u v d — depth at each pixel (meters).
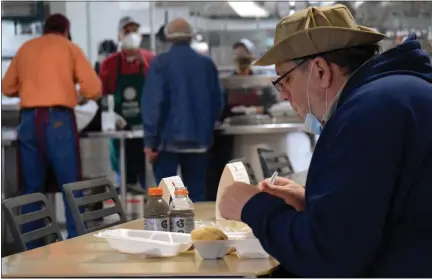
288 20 1.73
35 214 2.44
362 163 1.43
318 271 1.47
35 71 4.76
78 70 4.84
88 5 6.15
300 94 1.70
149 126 5.20
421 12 5.95
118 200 2.99
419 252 1.48
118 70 5.59
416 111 1.48
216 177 5.68
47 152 4.82
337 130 1.49
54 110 4.78
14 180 5.14
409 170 1.46
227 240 1.82
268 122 5.61
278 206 1.56
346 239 1.42
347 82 1.60
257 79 5.71
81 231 2.68
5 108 5.33
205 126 5.29
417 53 1.60
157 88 5.18
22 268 1.79
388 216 1.48
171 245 1.85
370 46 1.67
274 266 1.72
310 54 1.65
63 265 1.81
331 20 1.68
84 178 5.55
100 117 5.57
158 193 2.15
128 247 1.90
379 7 5.95
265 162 3.79
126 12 6.19
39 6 5.71
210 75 5.30
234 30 6.06
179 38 5.18
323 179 1.47
